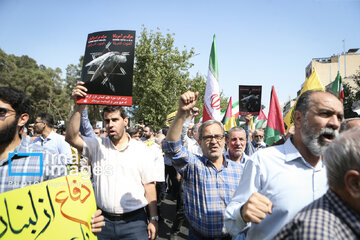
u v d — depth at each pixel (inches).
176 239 191.5
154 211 115.3
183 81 733.3
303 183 69.6
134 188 114.7
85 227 90.9
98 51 114.7
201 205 108.7
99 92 112.4
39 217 77.4
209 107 201.0
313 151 67.9
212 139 111.0
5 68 2060.8
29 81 2016.5
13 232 71.2
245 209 61.0
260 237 72.4
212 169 112.1
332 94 70.1
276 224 69.9
